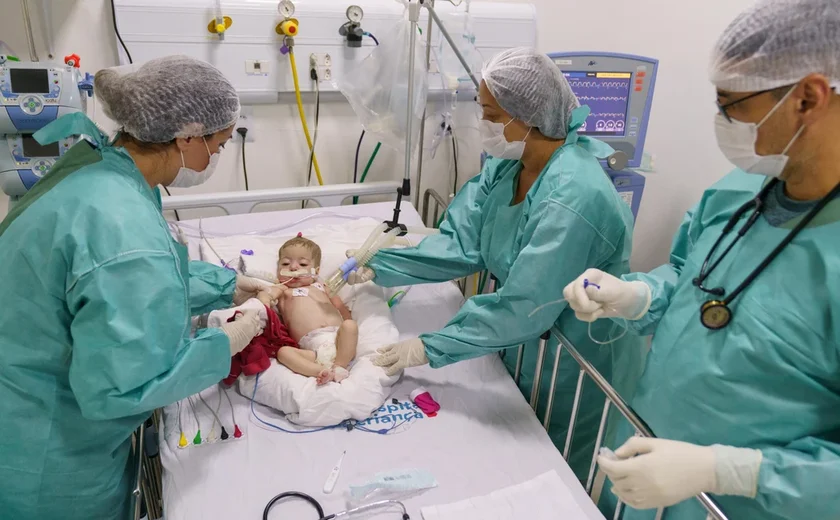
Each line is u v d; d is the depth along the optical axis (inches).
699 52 105.7
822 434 38.8
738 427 40.5
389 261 69.9
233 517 47.4
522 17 92.4
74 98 62.4
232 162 90.0
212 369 47.8
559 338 57.0
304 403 56.0
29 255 40.8
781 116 35.1
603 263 59.8
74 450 45.6
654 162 101.5
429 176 102.7
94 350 40.1
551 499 50.1
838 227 36.4
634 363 68.5
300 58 83.8
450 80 89.7
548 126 56.4
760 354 38.7
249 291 67.6
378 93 84.4
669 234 120.6
